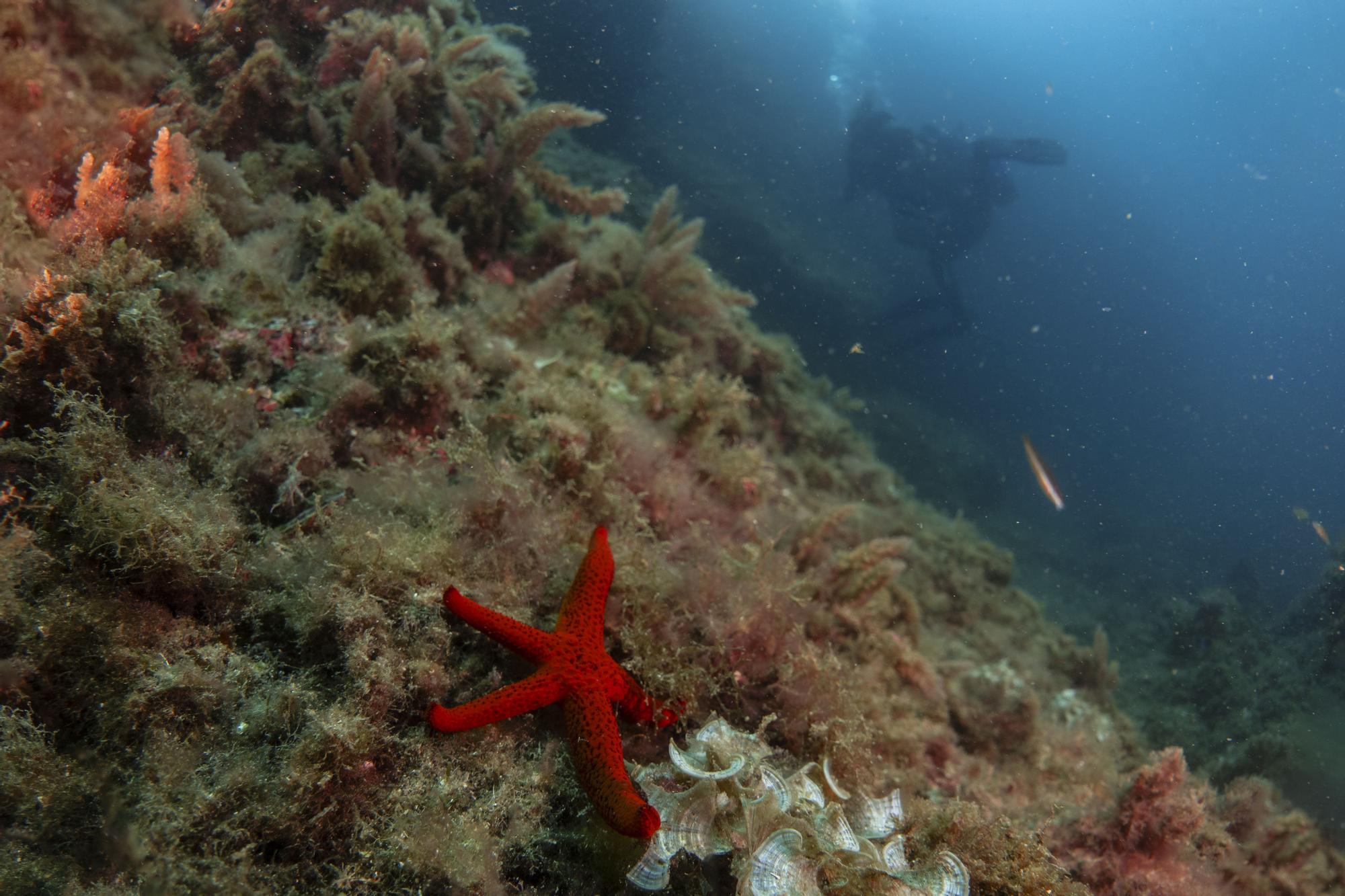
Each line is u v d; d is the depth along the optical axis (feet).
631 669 8.75
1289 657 30.81
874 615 14.71
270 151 16.55
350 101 17.51
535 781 7.02
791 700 9.86
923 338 70.23
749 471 16.17
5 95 11.23
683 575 10.28
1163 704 28.27
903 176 73.10
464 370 12.41
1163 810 10.70
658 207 22.11
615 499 11.57
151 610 7.00
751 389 25.53
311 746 6.26
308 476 9.62
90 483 7.12
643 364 19.35
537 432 11.78
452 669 7.80
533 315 16.88
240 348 10.74
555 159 39.17
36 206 10.91
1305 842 13.23
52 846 5.71
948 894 6.72
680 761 6.87
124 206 10.46
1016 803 12.92
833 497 25.08
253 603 7.46
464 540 8.98
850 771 9.30
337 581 7.48
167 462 8.34
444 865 6.21
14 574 6.52
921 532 25.90
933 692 14.42
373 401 11.08
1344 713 26.32
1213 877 11.66
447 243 16.62
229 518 7.85
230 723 6.57
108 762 6.13
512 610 8.63
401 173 18.28
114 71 14.08
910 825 8.18
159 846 5.60
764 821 6.63
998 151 71.10
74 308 7.99
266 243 13.03
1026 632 24.13
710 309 22.63
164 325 8.84
